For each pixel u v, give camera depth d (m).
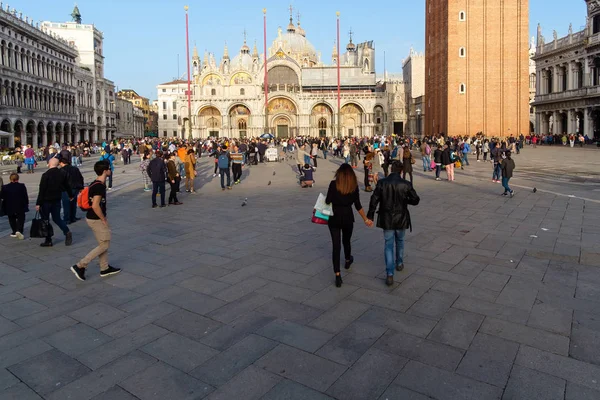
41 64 70.69
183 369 5.40
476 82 64.06
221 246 11.03
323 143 48.81
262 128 102.19
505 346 5.79
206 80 106.06
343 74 106.12
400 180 8.09
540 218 13.62
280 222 13.84
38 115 67.38
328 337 6.12
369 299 7.42
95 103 95.81
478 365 5.36
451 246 10.56
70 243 11.48
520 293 7.54
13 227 12.43
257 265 9.38
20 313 7.15
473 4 63.59
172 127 133.62
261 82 103.75
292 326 6.47
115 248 11.02
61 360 5.68
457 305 7.11
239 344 5.98
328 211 8.12
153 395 4.91
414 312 6.87
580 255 9.63
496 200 17.25
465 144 34.38
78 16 98.06
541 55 76.12
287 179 27.59
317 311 6.98
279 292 7.82
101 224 8.65
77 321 6.81
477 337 6.05
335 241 8.05
